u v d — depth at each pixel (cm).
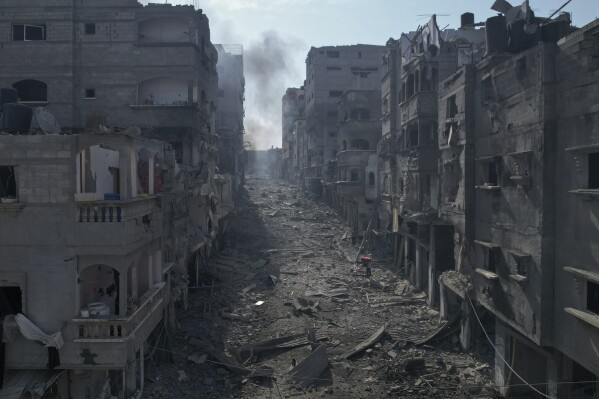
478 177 2203
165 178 2361
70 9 3114
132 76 3148
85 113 3147
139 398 1841
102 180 1736
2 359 1479
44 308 1508
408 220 3047
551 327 1583
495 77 1975
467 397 1975
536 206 1620
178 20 3203
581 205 1420
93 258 1528
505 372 1955
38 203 1502
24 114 1798
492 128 2033
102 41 3150
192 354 2277
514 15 2012
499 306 1941
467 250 2302
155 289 1920
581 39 1409
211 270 3634
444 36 3566
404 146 3562
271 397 1986
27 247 1504
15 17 3105
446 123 2522
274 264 4209
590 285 1402
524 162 1712
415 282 3509
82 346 1509
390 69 4122
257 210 6781
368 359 2350
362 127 5412
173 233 2442
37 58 3117
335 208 6706
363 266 4097
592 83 1367
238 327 2725
